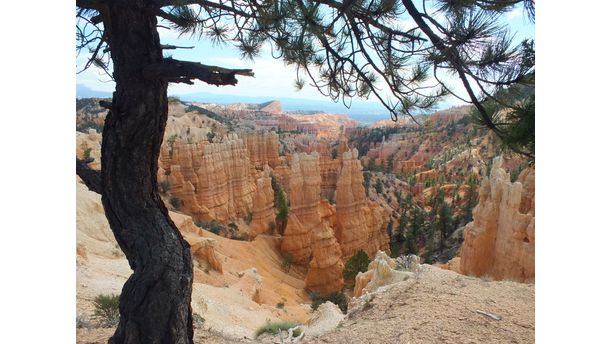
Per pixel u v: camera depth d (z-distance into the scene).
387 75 3.78
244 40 4.21
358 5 3.27
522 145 2.94
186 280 4.22
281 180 62.12
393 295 9.57
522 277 18.91
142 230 4.20
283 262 39.78
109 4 3.76
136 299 4.05
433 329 7.09
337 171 58.28
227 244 35.66
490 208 21.11
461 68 2.96
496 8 2.82
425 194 64.62
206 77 3.55
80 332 6.88
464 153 68.88
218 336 8.16
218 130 79.50
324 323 11.85
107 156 4.11
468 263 21.73
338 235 45.69
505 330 7.05
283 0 3.15
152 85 3.97
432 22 3.01
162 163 51.22
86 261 14.87
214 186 48.38
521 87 2.88
